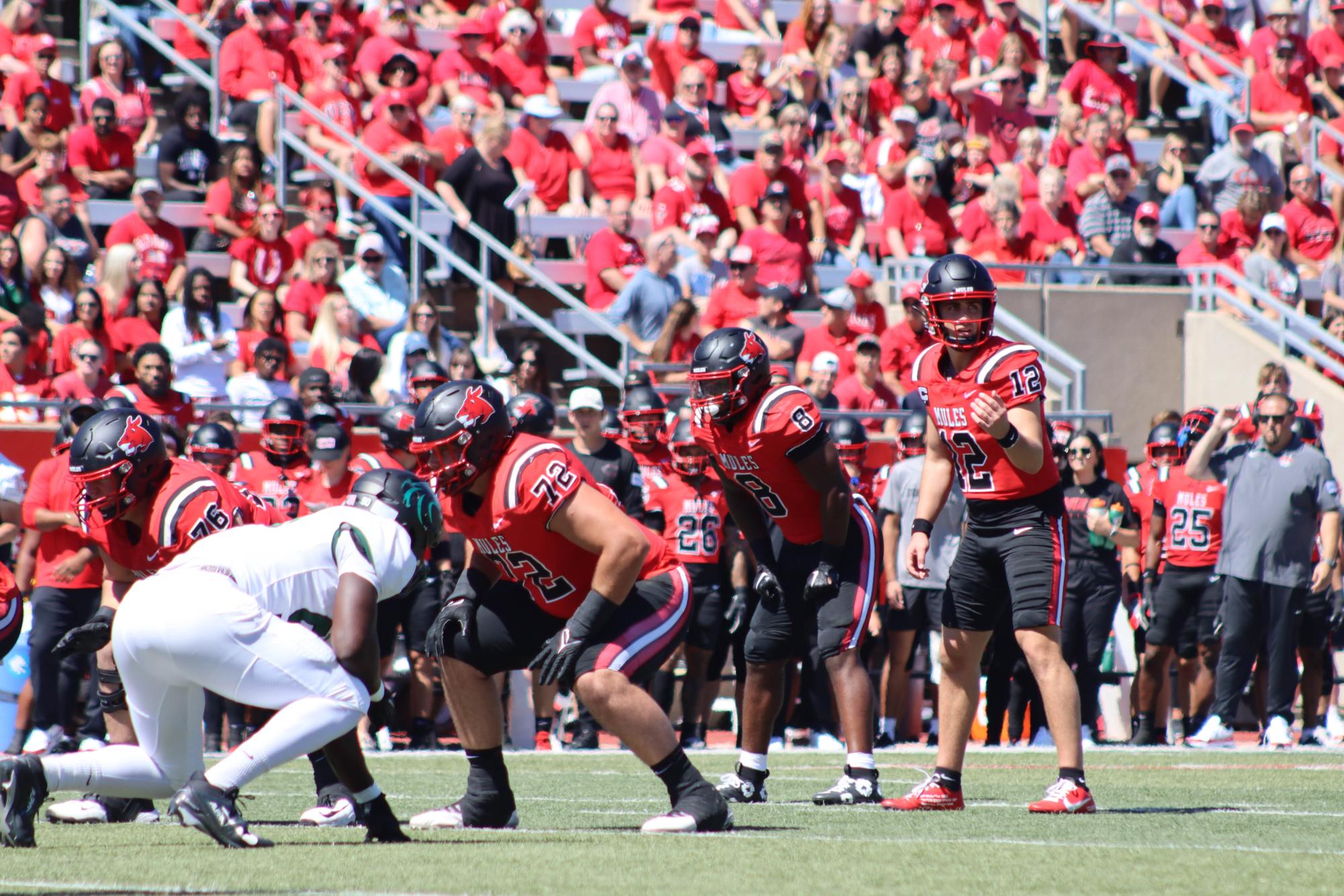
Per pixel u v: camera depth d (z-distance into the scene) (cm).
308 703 1589
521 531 1727
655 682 3547
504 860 1472
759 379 2138
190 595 1583
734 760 3083
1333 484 3572
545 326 4172
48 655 3100
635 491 3438
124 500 1764
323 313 4147
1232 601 3556
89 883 1329
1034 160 5425
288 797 2367
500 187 4675
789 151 5150
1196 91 6019
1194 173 6031
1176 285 5066
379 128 4847
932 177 5034
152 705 1642
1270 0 6662
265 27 4956
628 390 3750
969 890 1288
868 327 4488
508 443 1733
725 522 3538
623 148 5122
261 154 4688
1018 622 2020
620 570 1697
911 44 5847
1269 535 3531
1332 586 3684
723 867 1427
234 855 1523
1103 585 3562
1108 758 3122
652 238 4491
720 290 4522
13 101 4772
